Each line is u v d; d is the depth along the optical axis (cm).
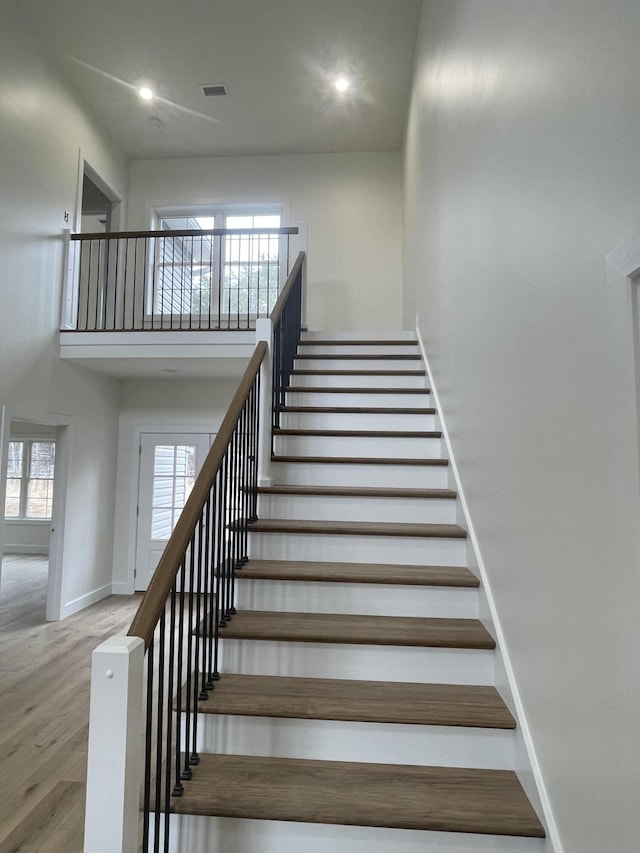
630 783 100
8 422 428
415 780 158
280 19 457
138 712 115
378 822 140
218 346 492
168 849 140
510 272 173
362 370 399
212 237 676
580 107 118
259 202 659
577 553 123
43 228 479
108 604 563
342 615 217
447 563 242
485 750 166
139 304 661
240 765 165
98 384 584
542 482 145
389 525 262
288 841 145
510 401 175
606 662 109
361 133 620
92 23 462
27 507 923
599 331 111
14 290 436
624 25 98
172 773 163
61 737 279
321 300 643
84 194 639
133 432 632
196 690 169
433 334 361
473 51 227
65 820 212
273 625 204
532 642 153
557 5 131
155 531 623
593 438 114
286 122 600
